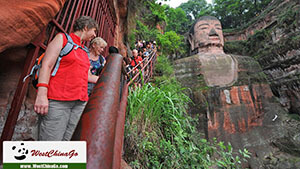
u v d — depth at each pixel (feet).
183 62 44.80
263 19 62.13
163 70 29.81
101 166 1.46
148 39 44.98
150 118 9.59
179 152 9.24
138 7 44.32
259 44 55.47
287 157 28.81
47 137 3.59
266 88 39.96
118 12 25.66
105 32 15.81
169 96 10.78
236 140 31.65
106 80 2.63
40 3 4.28
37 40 5.13
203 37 57.57
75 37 4.28
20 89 4.64
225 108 34.73
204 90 36.37
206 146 11.02
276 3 57.77
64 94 3.76
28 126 5.84
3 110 5.05
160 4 47.50
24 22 3.89
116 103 2.26
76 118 4.25
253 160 29.04
